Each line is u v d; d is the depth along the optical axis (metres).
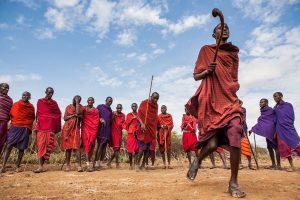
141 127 9.77
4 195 5.14
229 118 4.46
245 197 4.47
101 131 10.43
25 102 9.36
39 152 9.02
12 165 11.09
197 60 4.96
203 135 4.69
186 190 5.10
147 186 5.89
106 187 5.91
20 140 9.12
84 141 9.70
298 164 12.25
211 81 4.73
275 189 5.16
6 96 9.23
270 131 9.63
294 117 9.55
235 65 4.94
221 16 4.53
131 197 4.77
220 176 7.23
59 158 12.93
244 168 10.16
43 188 5.85
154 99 10.16
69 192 5.39
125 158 14.27
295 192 4.93
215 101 4.66
